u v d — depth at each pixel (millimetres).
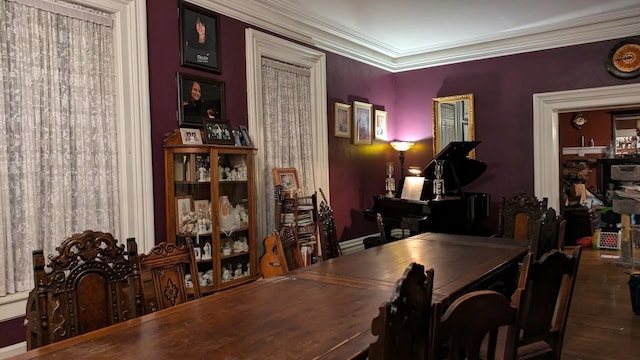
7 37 2689
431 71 6414
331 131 5469
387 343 1126
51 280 1745
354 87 5883
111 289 1930
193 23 3770
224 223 3668
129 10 3291
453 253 2949
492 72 5926
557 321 1898
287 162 4812
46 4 2846
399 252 3014
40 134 2830
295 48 4848
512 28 5449
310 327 1603
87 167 3061
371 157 6238
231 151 3707
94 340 1530
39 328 1680
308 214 4613
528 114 5699
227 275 3711
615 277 4973
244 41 4270
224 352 1397
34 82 2803
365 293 2031
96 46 3129
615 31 5086
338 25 5219
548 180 5570
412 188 5328
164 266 2139
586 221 7016
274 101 4672
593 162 9820
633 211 5328
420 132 6535
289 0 4430
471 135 6059
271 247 4102
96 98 3125
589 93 5273
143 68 3361
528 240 3582
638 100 4996
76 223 3006
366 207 6113
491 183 5980
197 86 3787
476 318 1300
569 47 5398
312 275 2404
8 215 2672
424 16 4965
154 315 1782
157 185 3477
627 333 3371
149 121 3406
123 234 3248
